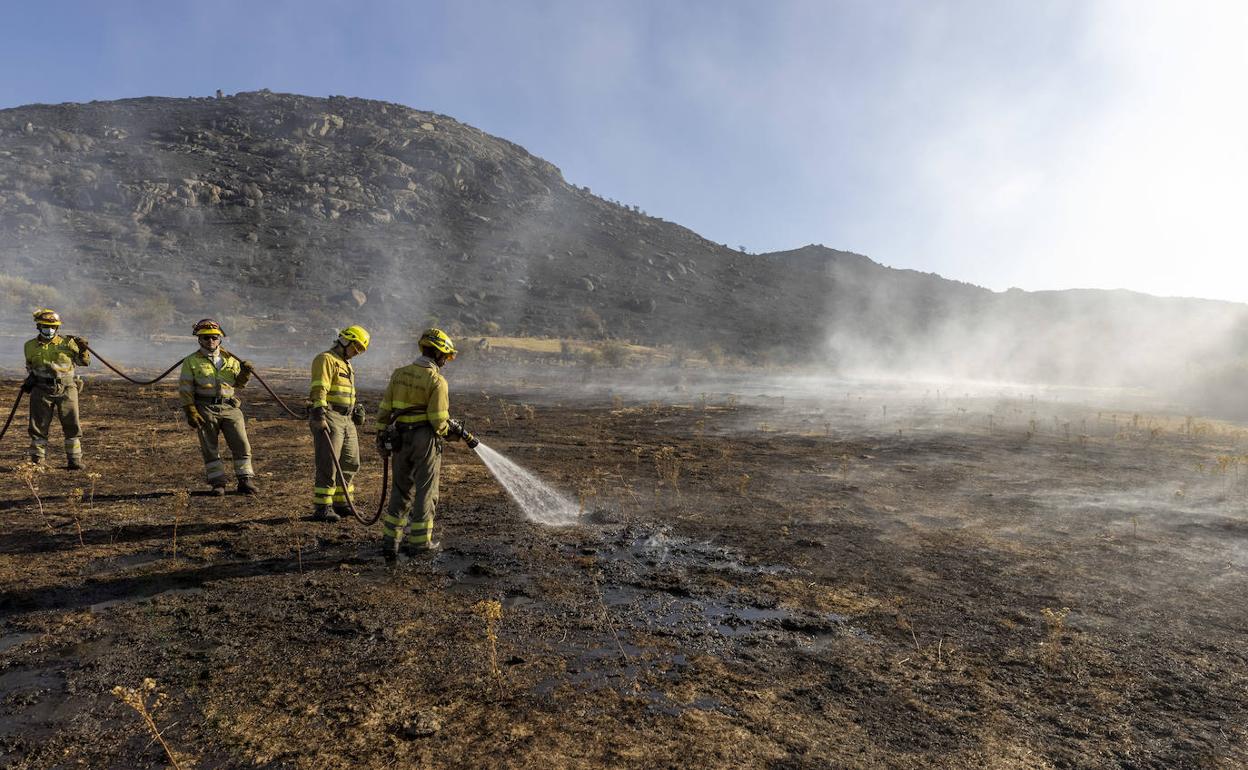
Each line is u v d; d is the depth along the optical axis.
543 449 10.53
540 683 3.19
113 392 16.81
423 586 4.49
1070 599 4.40
